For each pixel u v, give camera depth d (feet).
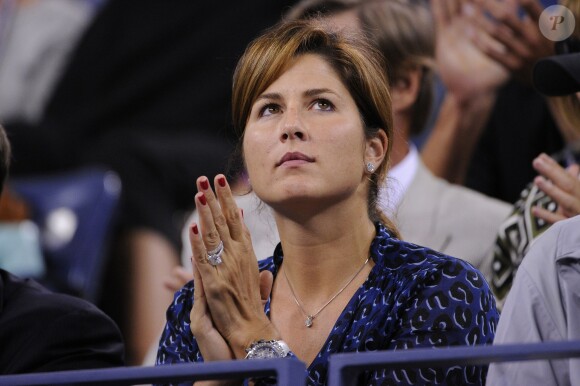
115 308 50.83
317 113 25.86
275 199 25.46
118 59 58.39
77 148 56.54
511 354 19.07
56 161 55.36
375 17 38.14
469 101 41.09
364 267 26.30
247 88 26.58
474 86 40.98
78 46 59.72
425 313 24.90
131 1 58.90
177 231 51.67
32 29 60.54
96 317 30.78
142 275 51.01
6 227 48.88
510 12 40.81
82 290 48.83
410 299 25.18
